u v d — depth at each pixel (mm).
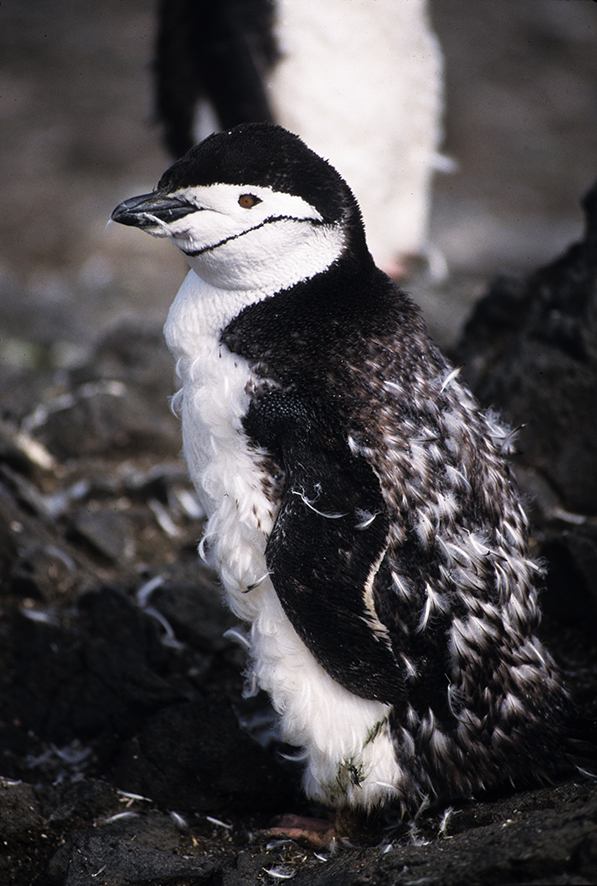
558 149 26859
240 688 6883
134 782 5863
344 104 10016
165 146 11570
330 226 5043
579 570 6586
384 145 10438
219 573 5160
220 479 4977
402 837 4898
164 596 7426
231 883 4738
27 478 9648
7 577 7754
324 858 4980
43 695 6766
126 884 4824
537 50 31859
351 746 4828
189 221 4934
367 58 9898
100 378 11164
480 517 5102
